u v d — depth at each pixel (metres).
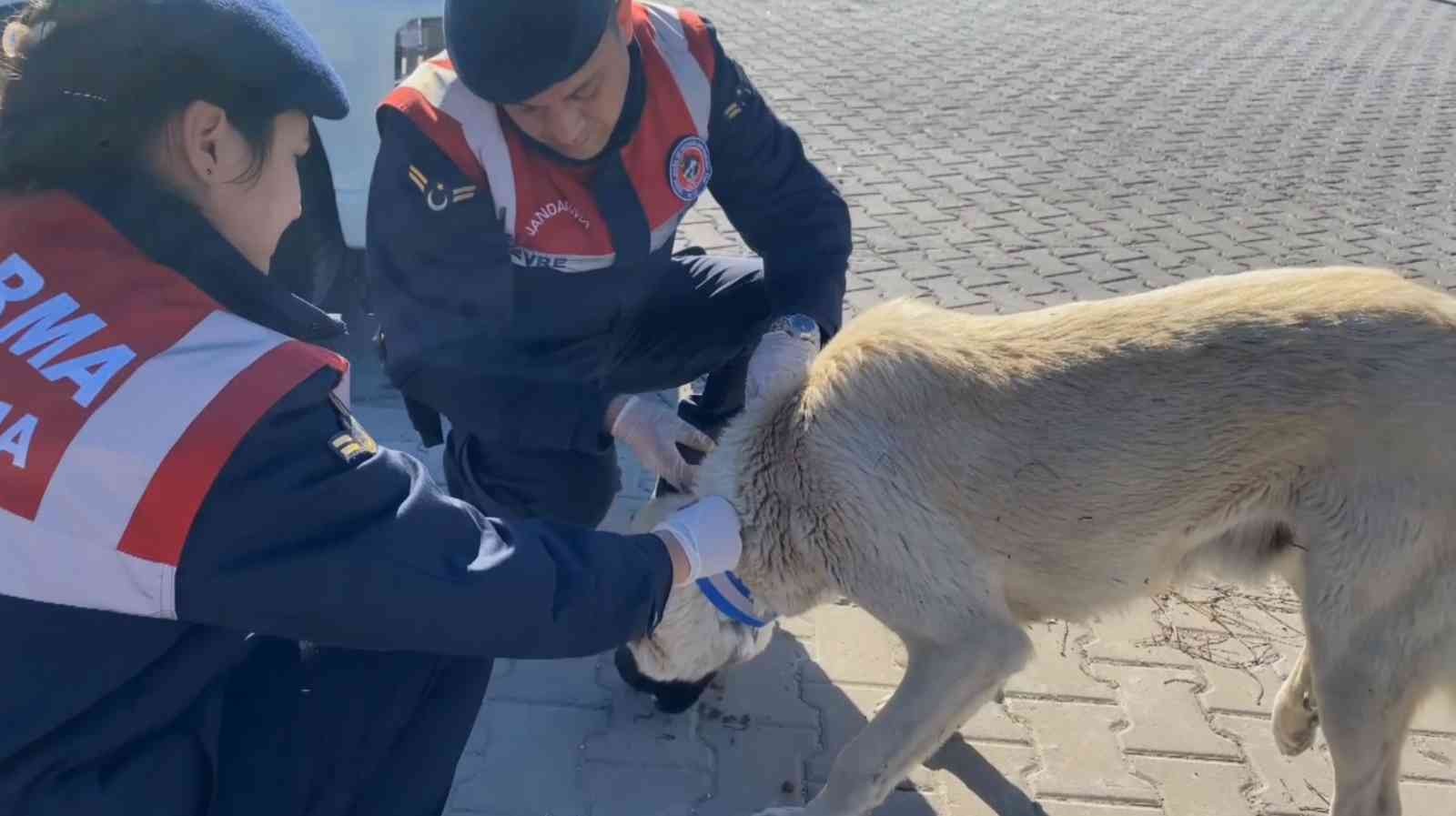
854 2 12.23
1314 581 2.46
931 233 6.25
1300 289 2.54
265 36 1.50
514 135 2.57
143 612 1.47
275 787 1.84
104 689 1.57
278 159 1.59
